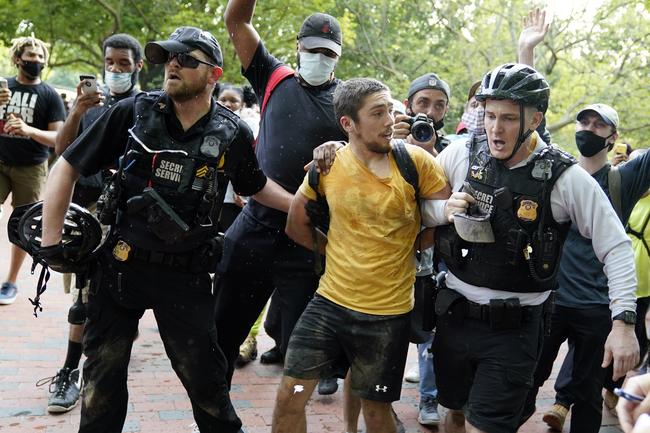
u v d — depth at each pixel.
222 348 3.81
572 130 20.88
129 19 14.52
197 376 3.03
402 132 3.55
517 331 2.83
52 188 2.88
